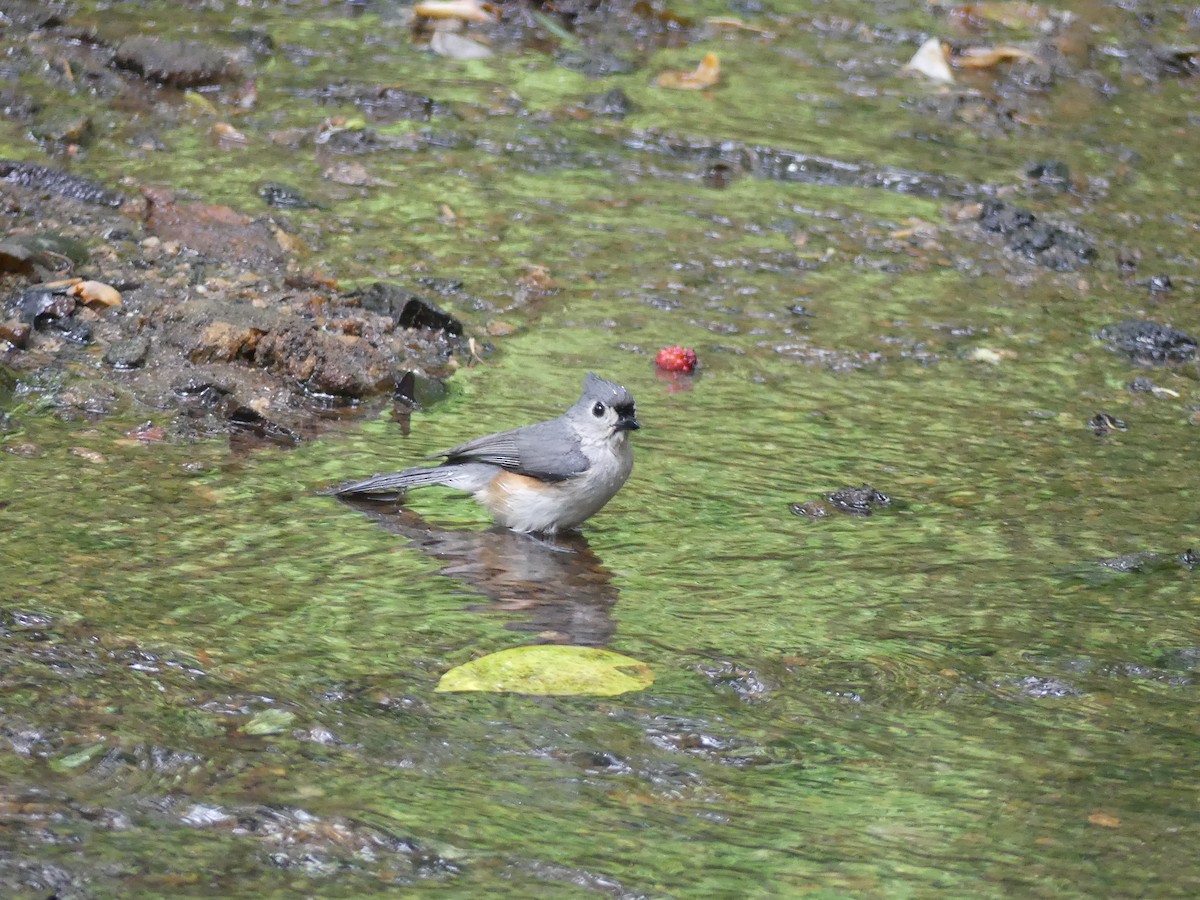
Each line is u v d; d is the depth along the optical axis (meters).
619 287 15.34
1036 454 12.38
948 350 14.52
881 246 16.91
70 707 7.74
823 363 14.05
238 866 6.53
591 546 10.48
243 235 15.09
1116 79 23.00
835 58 23.05
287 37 21.67
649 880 6.65
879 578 10.12
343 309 13.88
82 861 6.44
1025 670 8.95
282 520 10.40
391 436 11.93
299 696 8.12
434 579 9.80
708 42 23.38
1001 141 20.23
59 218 14.91
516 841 6.90
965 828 7.23
